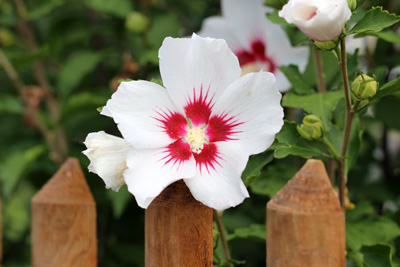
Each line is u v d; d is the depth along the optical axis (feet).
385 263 2.44
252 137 2.11
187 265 2.22
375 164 3.75
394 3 3.40
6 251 4.95
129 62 3.46
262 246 3.48
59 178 2.55
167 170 2.11
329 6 2.11
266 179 2.86
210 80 2.17
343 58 2.28
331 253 2.15
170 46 2.16
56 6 3.90
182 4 3.99
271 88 2.10
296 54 2.96
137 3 3.63
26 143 4.10
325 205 2.15
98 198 3.56
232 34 3.11
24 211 5.05
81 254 2.54
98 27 3.87
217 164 2.12
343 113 2.66
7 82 4.25
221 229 2.44
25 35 4.08
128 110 2.13
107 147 2.13
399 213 3.20
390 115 3.23
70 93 3.95
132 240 3.76
